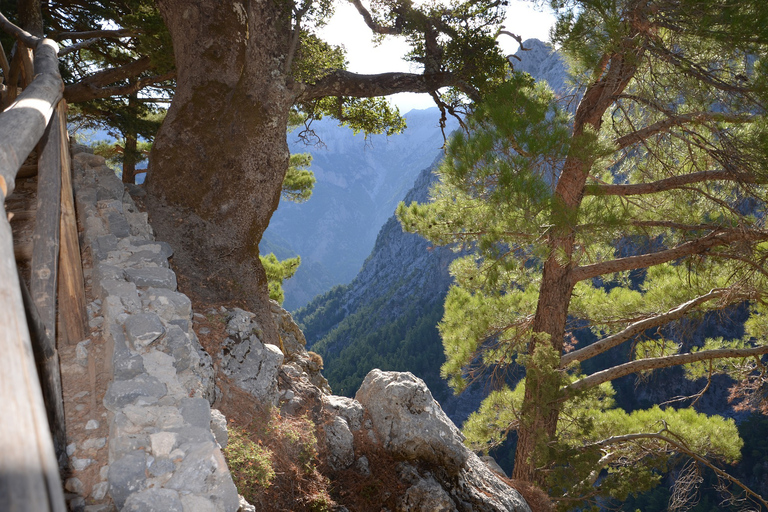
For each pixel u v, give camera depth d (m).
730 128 9.33
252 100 7.73
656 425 12.25
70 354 4.04
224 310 6.80
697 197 11.34
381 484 6.26
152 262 5.28
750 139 8.97
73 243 4.12
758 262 10.57
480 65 10.33
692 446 11.85
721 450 11.68
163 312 4.58
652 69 9.30
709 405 72.75
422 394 7.10
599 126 10.36
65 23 12.62
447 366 11.95
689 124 10.16
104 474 3.06
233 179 7.67
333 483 6.04
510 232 9.75
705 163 11.05
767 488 54.88
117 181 6.77
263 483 4.75
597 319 13.27
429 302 144.00
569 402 10.21
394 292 163.50
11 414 0.55
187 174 7.59
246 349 6.38
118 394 3.35
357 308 187.88
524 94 8.86
